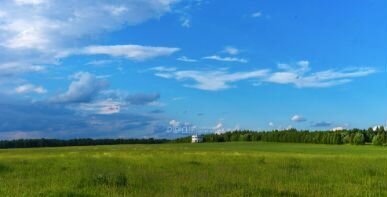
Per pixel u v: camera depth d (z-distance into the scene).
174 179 24.72
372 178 26.33
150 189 20.52
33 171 30.75
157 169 31.69
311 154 64.25
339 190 20.83
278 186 21.94
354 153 73.25
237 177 25.94
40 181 24.48
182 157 47.25
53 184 22.59
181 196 18.59
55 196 18.64
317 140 163.38
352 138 150.62
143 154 56.66
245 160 41.56
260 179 24.98
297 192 20.06
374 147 118.81
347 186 22.30
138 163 37.66
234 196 18.61
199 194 19.05
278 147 115.75
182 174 27.70
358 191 20.53
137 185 22.09
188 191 20.19
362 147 118.50
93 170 29.92
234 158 45.06
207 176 26.50
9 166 34.06
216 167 33.31
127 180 23.56
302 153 70.00
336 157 50.56
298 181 24.55
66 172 29.38
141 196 18.61
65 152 72.44
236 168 32.41
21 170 31.58
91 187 21.14
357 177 26.75
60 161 40.25
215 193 19.36
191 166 34.38
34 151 84.25
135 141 193.50
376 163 38.91
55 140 172.62
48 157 49.12
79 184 22.16
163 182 23.28
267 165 35.41
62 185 22.06
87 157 47.44
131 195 18.69
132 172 28.81
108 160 41.50
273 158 46.09
